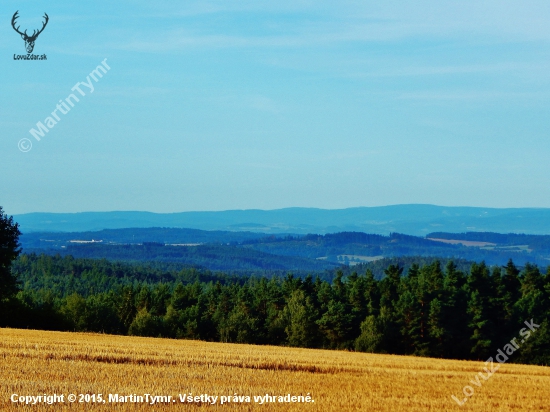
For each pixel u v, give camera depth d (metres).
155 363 32.47
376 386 29.78
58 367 28.42
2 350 32.88
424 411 24.77
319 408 23.69
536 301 81.88
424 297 78.38
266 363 34.75
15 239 63.84
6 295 63.72
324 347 80.94
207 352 40.16
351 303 88.31
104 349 36.50
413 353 76.31
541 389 32.56
